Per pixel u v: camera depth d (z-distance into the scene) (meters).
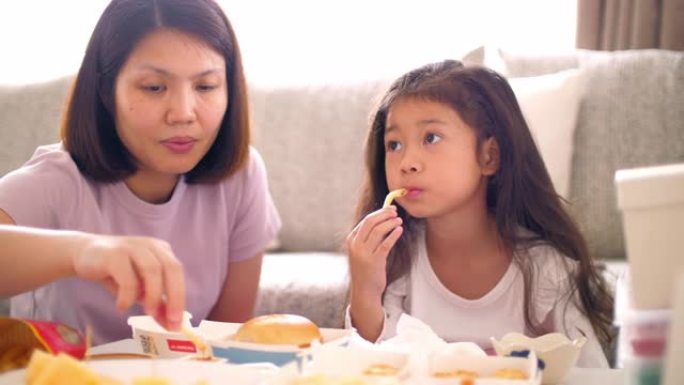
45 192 1.23
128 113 1.16
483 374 0.78
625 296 0.67
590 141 2.25
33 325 0.84
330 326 1.92
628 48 2.69
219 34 1.20
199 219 1.39
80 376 0.66
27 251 0.87
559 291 1.37
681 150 2.21
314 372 0.77
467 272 1.44
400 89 1.40
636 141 2.23
